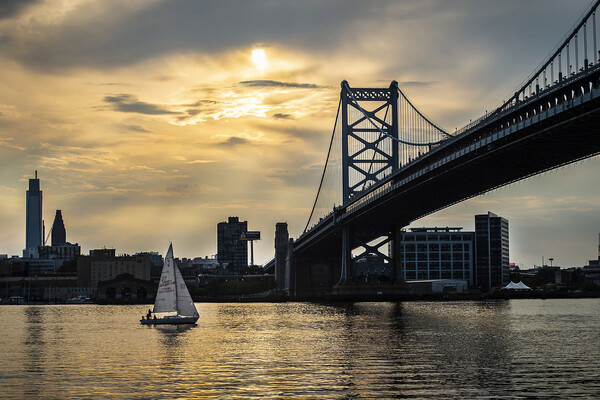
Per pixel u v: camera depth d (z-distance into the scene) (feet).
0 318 615.16
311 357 299.38
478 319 502.79
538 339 359.25
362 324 463.42
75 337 406.41
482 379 246.68
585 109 379.14
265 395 226.79
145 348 343.05
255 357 303.27
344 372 262.06
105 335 416.26
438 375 254.06
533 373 257.14
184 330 442.50
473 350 315.99
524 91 433.07
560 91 390.21
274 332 415.44
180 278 493.36
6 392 236.84
